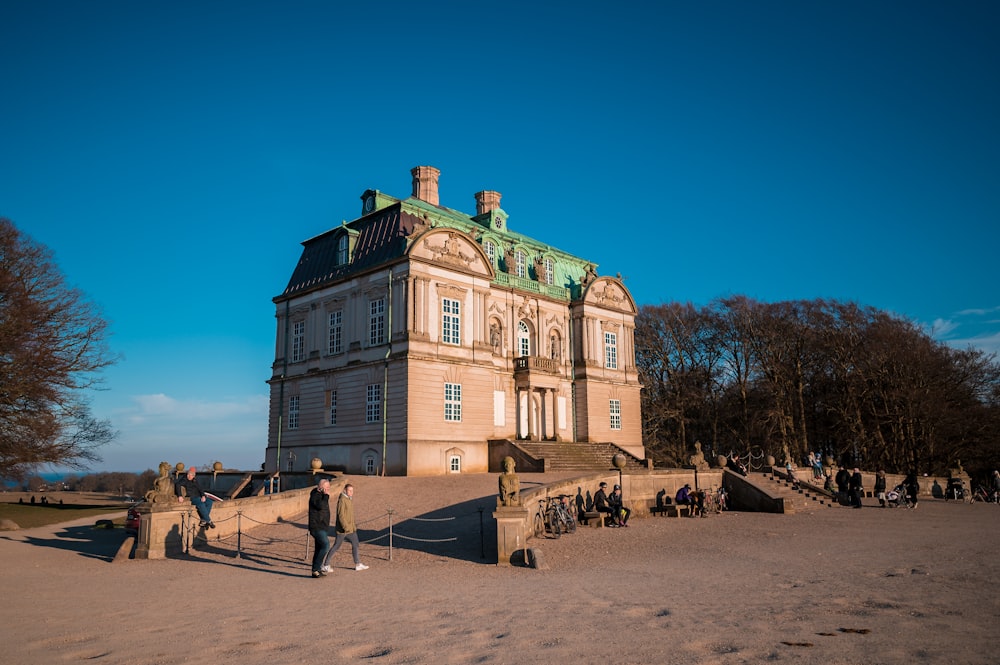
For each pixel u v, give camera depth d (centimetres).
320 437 5072
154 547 2305
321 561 1895
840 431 7231
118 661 995
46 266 4959
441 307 4784
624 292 6406
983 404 6756
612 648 1047
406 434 4444
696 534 2888
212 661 996
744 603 1416
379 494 3575
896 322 7000
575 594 1562
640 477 3647
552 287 5962
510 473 2195
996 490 5081
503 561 2117
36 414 4747
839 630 1153
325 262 5425
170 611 1391
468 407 4825
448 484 3741
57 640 1128
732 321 7856
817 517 3641
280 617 1323
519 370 5416
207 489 5244
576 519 3070
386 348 4694
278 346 5606
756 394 7694
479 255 5128
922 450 6694
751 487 4059
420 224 4903
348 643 1100
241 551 2433
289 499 3192
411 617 1312
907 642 1070
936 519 3559
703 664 952
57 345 4897
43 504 5831
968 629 1160
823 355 7350
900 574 1814
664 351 8144
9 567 2127
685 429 8144
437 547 2422
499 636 1138
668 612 1320
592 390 5881
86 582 1817
